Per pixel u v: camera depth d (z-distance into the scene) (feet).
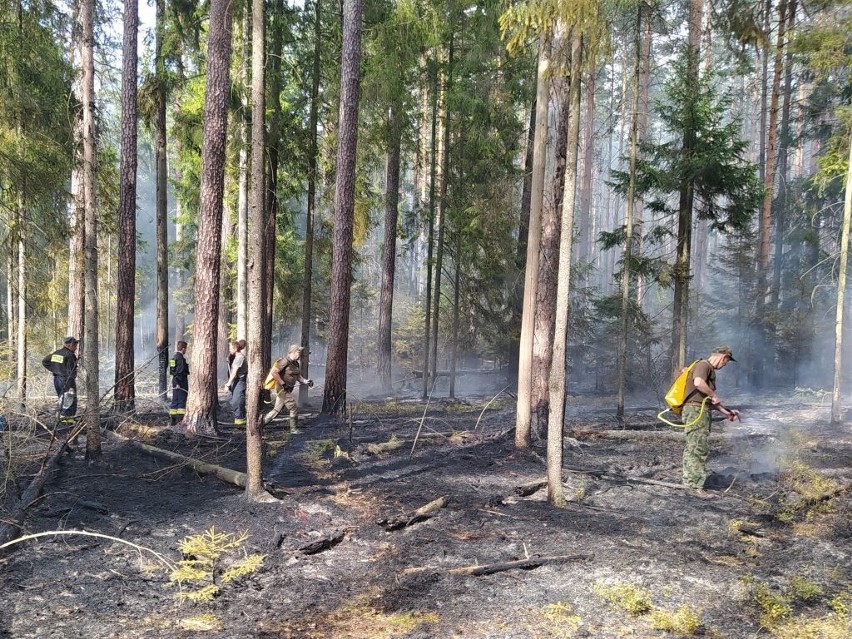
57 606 13.96
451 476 26.22
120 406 41.22
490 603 14.32
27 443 27.04
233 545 17.71
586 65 20.88
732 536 18.92
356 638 12.73
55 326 50.80
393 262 62.54
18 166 31.73
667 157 46.60
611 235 46.93
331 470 27.17
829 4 28.78
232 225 58.34
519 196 55.88
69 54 47.57
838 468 26.96
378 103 49.90
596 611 13.89
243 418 38.24
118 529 18.86
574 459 29.71
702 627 13.15
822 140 58.44
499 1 47.14
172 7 43.34
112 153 47.62
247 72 41.83
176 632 12.92
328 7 50.90
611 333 61.05
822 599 14.46
